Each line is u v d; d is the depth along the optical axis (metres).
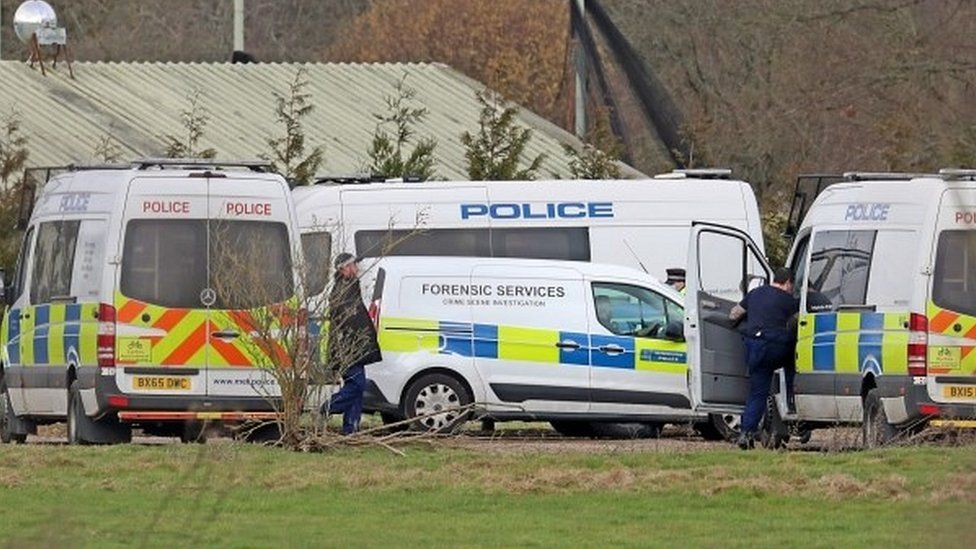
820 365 71.88
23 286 78.50
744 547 46.22
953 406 67.56
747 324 73.44
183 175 72.00
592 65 134.38
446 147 127.94
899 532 48.09
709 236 89.88
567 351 82.31
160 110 126.81
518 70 198.25
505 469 59.59
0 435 81.44
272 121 128.50
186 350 71.12
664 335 82.81
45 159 112.94
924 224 68.06
